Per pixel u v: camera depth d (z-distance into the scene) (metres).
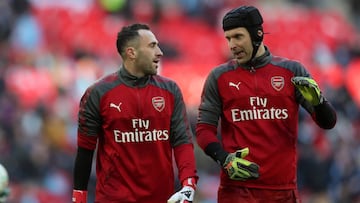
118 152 19.53
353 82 62.84
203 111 20.09
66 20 59.78
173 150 19.97
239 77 19.89
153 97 19.62
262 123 19.77
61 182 45.69
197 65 60.81
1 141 45.84
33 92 52.75
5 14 58.00
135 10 63.38
